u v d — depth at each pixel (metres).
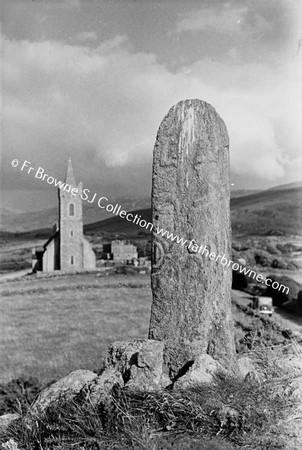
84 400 4.44
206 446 3.78
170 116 5.41
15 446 4.13
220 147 5.39
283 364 5.42
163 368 5.32
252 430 3.93
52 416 4.48
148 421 4.07
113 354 5.18
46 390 4.95
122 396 4.33
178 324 5.34
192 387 4.40
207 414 4.08
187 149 5.34
